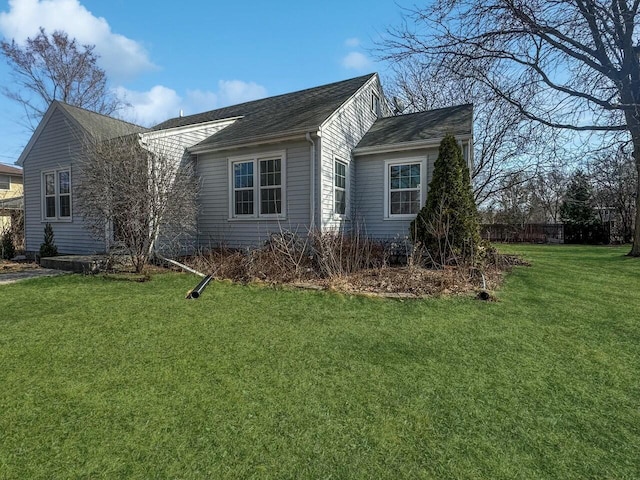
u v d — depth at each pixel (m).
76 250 10.67
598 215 23.00
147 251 7.82
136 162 7.48
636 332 4.10
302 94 13.39
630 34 9.52
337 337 3.89
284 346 3.62
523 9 9.45
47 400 2.58
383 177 10.60
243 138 9.49
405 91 19.33
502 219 24.86
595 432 2.25
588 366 3.20
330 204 9.48
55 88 24.12
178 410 2.46
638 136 10.35
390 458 2.00
